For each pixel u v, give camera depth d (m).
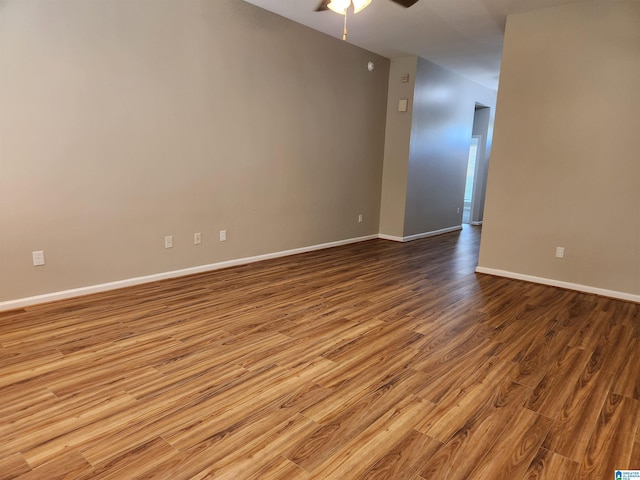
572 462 1.69
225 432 1.81
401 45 5.39
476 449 1.75
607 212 3.86
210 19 3.89
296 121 4.93
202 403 2.02
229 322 3.03
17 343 2.57
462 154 7.74
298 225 5.26
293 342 2.74
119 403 2.00
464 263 5.16
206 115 4.00
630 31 3.58
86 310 3.13
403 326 3.07
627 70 3.63
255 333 2.86
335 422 1.91
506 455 1.72
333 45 5.20
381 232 6.71
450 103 7.00
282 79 4.66
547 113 4.06
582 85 3.85
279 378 2.28
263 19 4.34
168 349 2.57
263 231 4.82
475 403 2.09
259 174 4.62
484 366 2.49
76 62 3.10
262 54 4.40
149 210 3.72
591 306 3.62
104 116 3.31
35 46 2.90
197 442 1.74
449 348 2.72
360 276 4.41
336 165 5.63
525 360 2.58
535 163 4.19
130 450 1.68
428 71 6.27
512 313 3.41
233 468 1.60
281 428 1.85
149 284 3.80
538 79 4.06
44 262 3.16
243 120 4.34
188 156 3.93
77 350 2.51
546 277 4.27
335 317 3.21
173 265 4.00
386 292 3.88
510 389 2.23
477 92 7.79
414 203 6.62
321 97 5.18
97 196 3.37
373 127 6.14
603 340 2.90
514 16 4.13
